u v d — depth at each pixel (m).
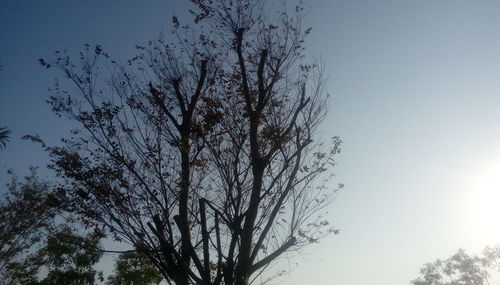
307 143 9.67
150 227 9.43
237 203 9.34
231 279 8.65
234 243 8.85
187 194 10.09
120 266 20.66
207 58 11.38
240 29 11.41
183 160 10.26
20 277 24.62
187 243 9.19
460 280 33.84
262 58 11.07
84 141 9.95
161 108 10.63
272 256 9.35
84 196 9.55
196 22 11.68
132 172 9.86
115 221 9.55
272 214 9.29
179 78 11.17
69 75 10.31
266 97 10.78
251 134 10.12
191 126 10.25
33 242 24.17
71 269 23.66
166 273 9.62
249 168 9.90
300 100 10.21
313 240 10.05
